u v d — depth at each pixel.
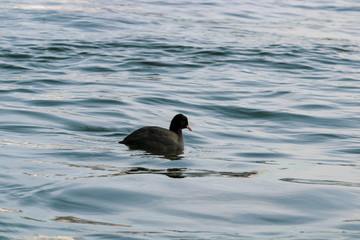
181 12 45.16
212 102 20.94
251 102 21.16
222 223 9.52
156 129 15.63
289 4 52.19
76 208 10.00
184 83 24.02
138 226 9.24
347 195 11.28
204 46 32.09
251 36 36.06
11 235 8.73
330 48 33.19
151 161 13.91
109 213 9.82
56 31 34.62
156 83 23.73
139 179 12.05
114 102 20.08
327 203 10.73
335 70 27.81
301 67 28.31
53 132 16.08
